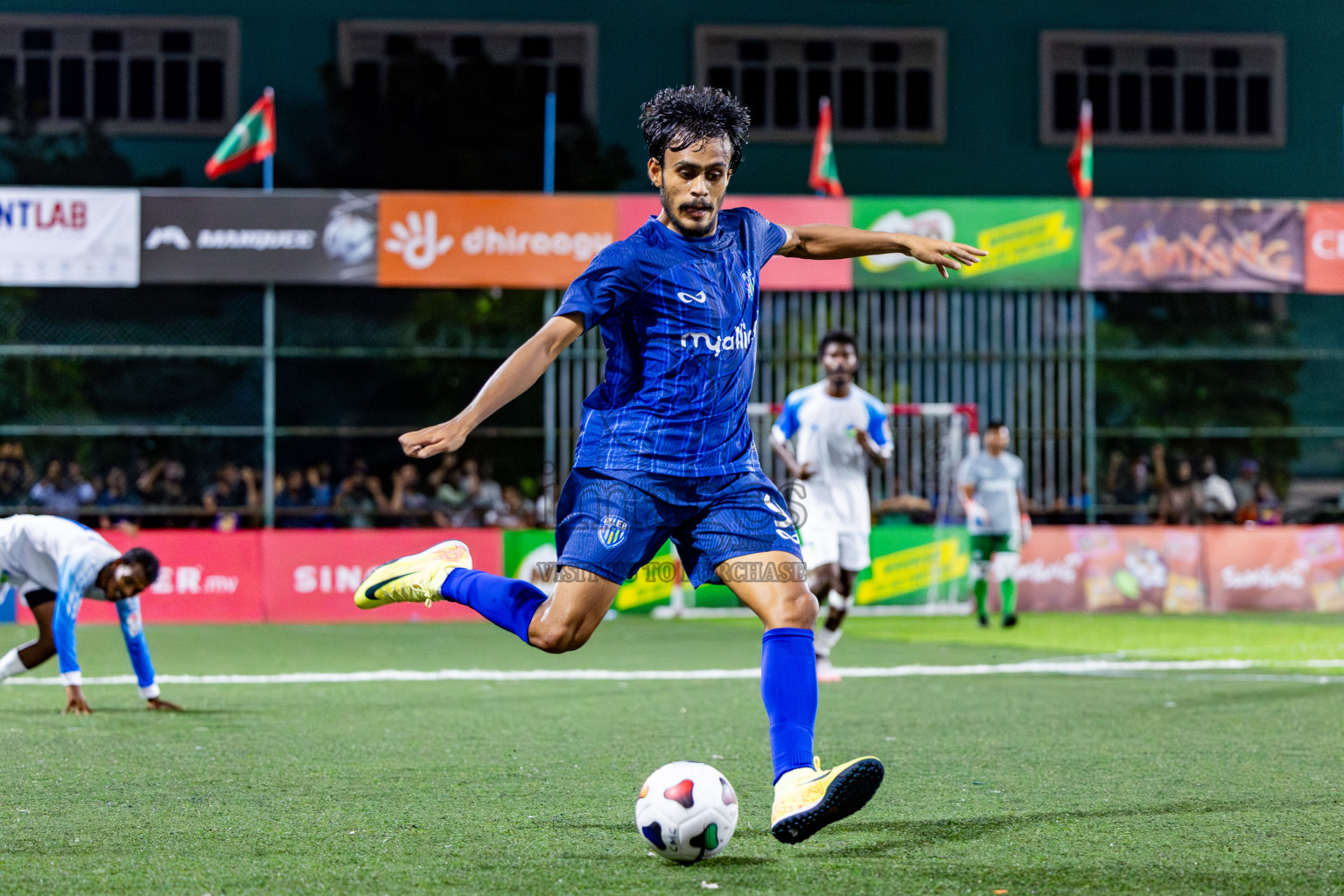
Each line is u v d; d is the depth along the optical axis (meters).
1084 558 19.23
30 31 32.19
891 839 5.22
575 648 5.01
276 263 17.78
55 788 6.37
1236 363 28.11
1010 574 16.58
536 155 32.97
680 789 4.77
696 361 4.91
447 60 33.09
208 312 30.06
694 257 4.95
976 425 19.12
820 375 18.97
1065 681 11.26
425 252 17.89
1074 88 33.84
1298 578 19.38
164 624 17.69
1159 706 9.53
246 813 5.76
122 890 4.45
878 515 19.73
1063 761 7.16
